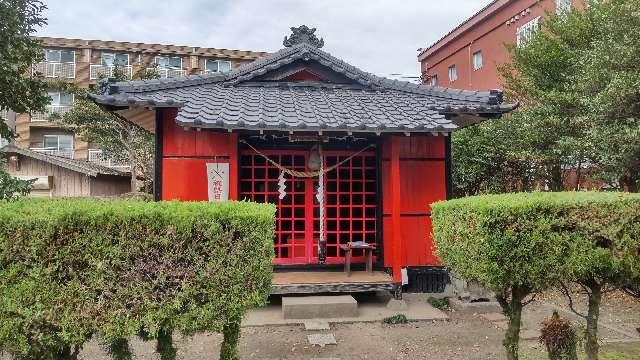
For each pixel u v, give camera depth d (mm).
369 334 6672
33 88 6793
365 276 8344
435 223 5207
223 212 3639
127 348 3877
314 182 9102
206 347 6102
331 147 9062
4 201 4273
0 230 3225
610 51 8406
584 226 3967
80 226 3324
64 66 29797
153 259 3434
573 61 11008
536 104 12180
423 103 8953
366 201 9188
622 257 3961
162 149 8391
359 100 9070
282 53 9789
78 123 23953
